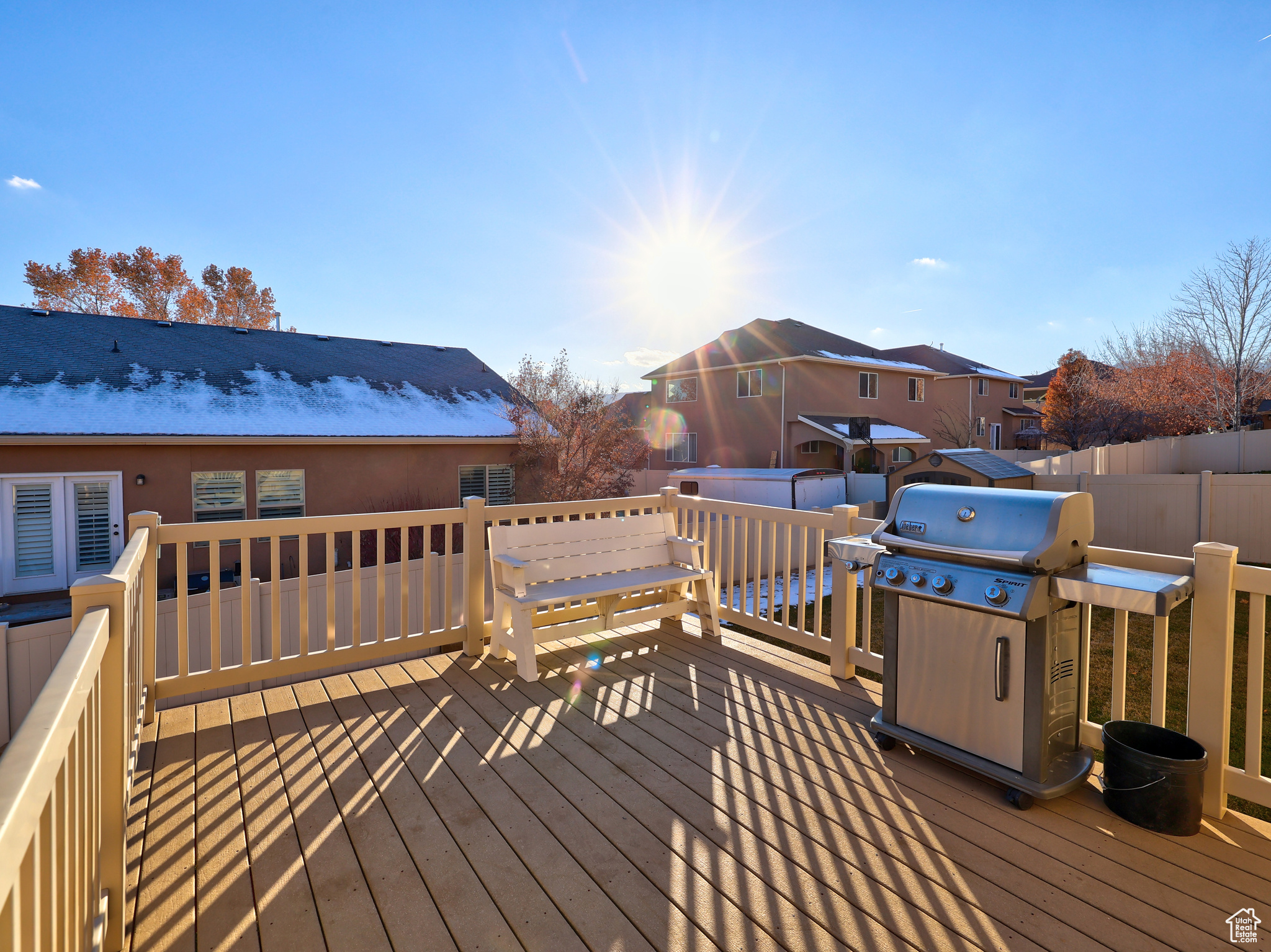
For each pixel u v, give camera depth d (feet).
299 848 6.95
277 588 11.46
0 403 31.50
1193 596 7.70
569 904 6.10
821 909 6.01
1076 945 5.54
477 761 8.95
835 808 7.77
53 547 31.30
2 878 2.14
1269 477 33.60
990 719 8.15
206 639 17.42
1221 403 67.05
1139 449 54.65
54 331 40.34
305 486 38.06
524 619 11.84
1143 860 6.78
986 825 7.42
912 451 81.56
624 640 14.38
